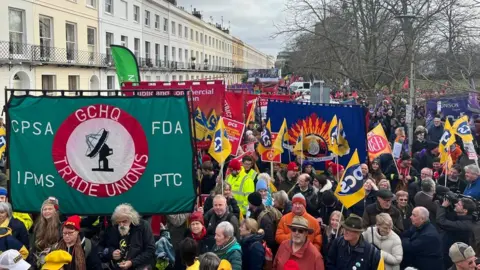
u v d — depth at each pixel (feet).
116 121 17.43
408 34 73.36
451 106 59.82
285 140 34.63
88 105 17.43
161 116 17.46
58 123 17.52
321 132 33.37
